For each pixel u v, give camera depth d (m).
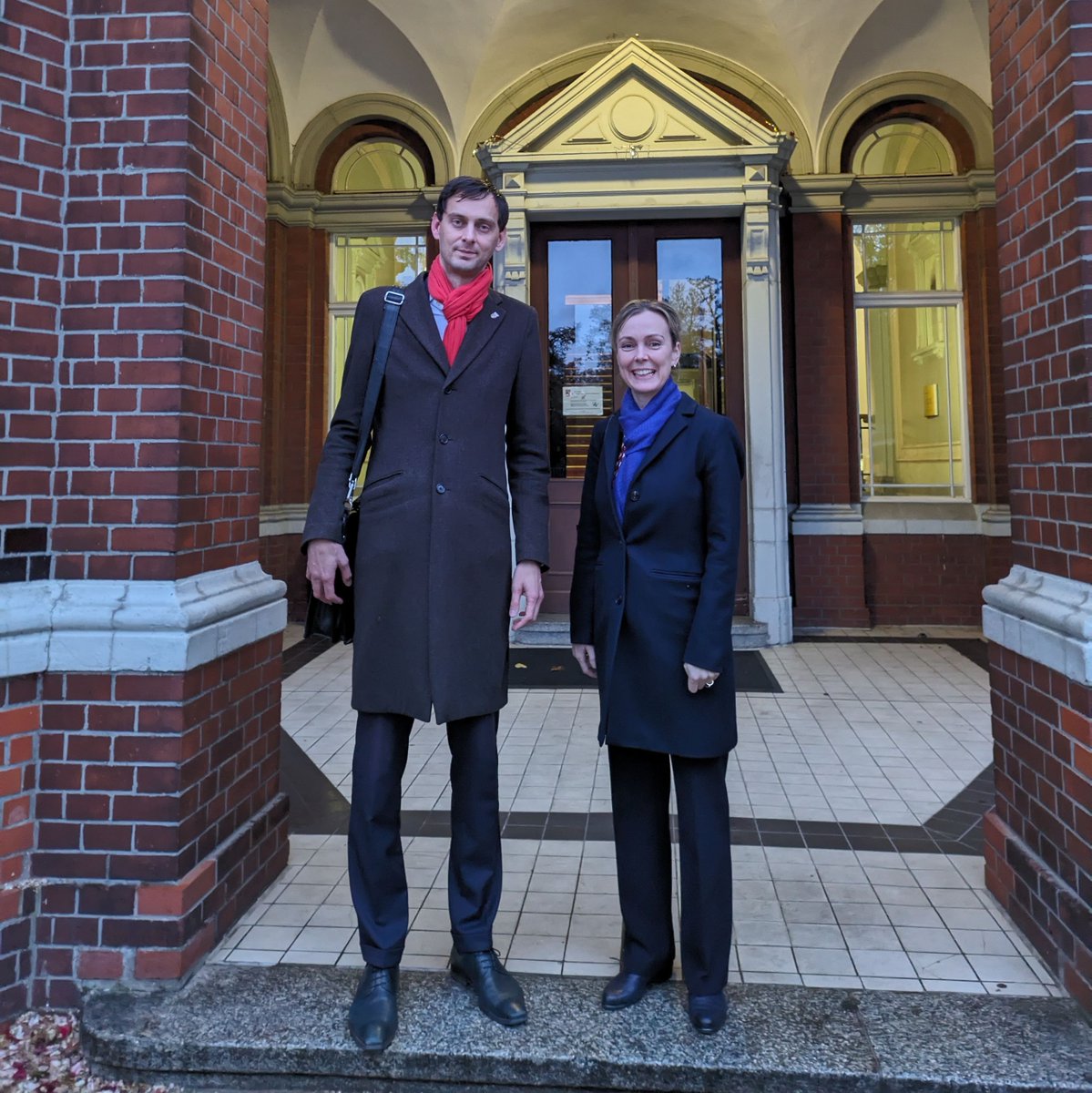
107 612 2.07
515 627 1.99
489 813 2.00
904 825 3.16
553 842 3.04
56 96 2.12
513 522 2.05
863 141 7.75
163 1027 1.91
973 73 7.43
